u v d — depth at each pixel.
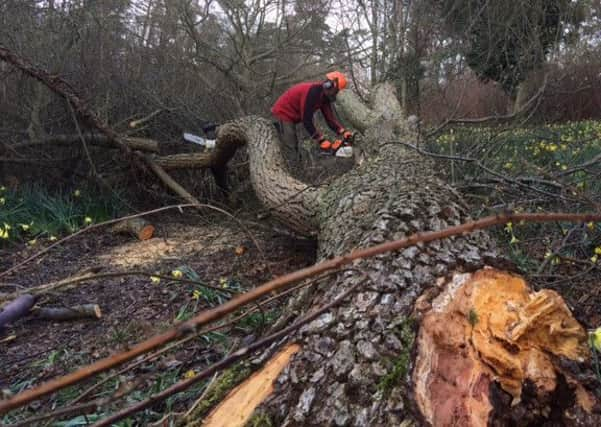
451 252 1.91
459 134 5.79
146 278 3.67
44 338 2.87
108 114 5.97
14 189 5.40
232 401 1.50
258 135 4.55
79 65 6.04
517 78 6.53
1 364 2.58
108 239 4.80
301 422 1.33
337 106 6.59
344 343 1.51
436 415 1.28
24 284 3.65
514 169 4.47
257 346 1.16
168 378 2.19
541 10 6.20
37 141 5.42
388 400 1.31
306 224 3.65
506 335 1.42
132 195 5.81
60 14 5.90
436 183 2.91
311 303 1.91
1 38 5.62
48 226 4.77
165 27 7.35
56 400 2.16
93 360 2.52
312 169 5.66
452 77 6.27
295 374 1.48
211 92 6.96
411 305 1.59
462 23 6.24
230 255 4.08
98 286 3.56
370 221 2.43
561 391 1.35
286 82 8.26
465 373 1.39
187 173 6.12
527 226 3.51
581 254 3.23
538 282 2.78
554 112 8.42
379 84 6.47
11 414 2.06
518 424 1.33
